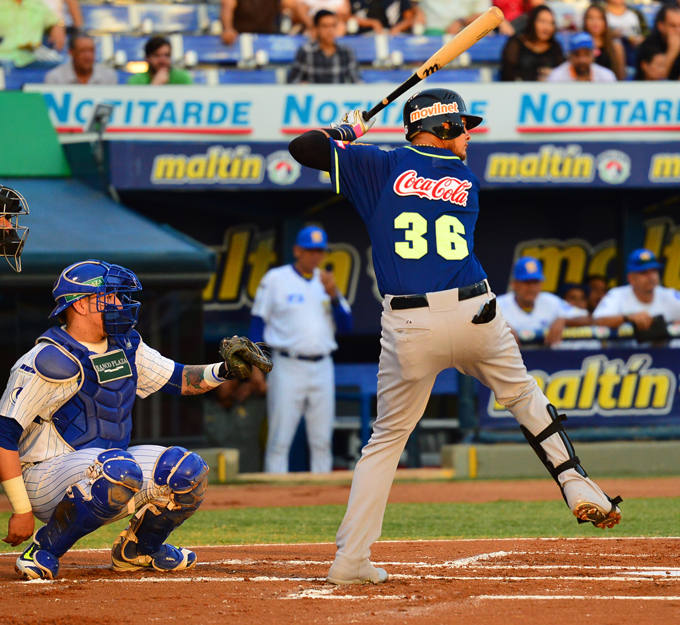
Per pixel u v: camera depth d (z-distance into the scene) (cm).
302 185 3559
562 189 4103
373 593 1178
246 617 1039
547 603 1101
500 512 2295
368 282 4166
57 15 4094
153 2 4462
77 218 3269
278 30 4391
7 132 3522
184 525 2116
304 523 2148
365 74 4172
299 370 3347
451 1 4488
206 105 3512
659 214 4231
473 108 3625
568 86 3659
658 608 1063
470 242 1271
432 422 3756
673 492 2673
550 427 1268
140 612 1072
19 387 1251
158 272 3078
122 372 1321
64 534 1291
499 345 1248
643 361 3322
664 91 3712
